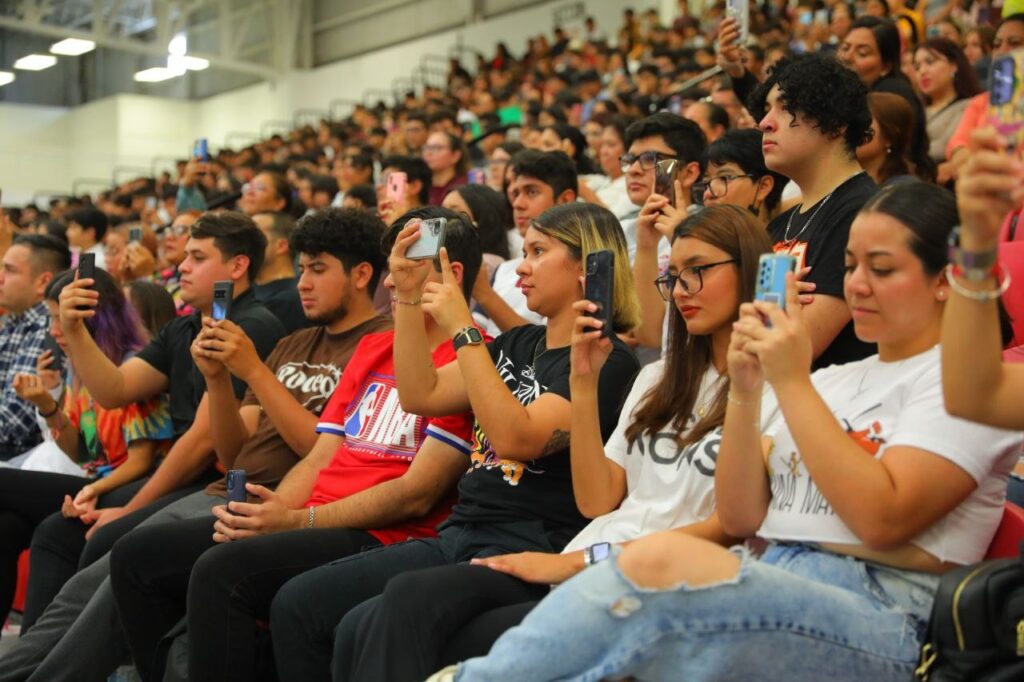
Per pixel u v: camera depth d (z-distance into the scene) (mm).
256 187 6016
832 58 2764
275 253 4820
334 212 3494
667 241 3701
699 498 2311
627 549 1839
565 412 2572
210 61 18938
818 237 2654
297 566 2822
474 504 2670
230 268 3959
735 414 2066
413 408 2842
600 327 2367
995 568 1731
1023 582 1714
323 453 3195
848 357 2633
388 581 2395
